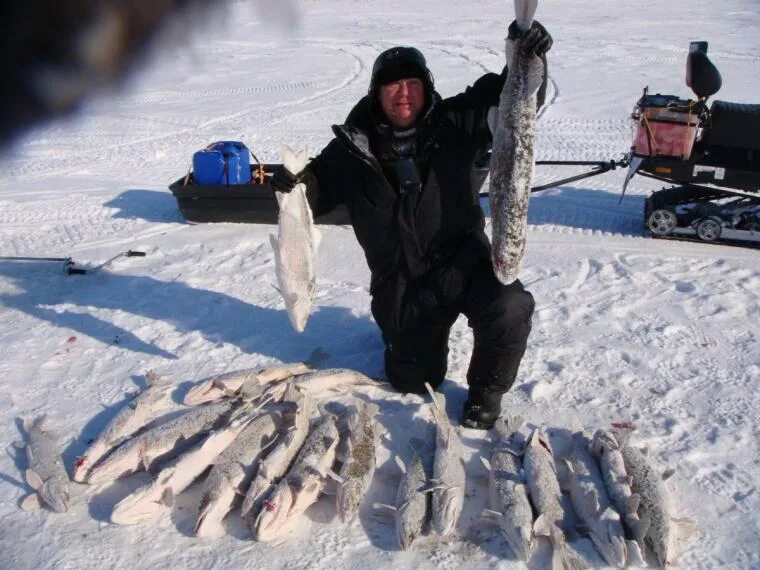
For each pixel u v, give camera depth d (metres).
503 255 3.36
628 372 4.43
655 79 14.05
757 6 24.33
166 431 3.56
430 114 3.67
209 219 7.41
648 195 7.98
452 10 26.75
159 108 13.19
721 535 3.05
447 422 3.49
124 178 9.34
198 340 4.96
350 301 5.54
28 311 5.50
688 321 5.09
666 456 3.58
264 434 3.49
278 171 3.54
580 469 3.31
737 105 6.58
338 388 4.22
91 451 3.55
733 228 6.46
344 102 13.25
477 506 3.29
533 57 3.07
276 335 5.03
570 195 8.02
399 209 3.73
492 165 3.29
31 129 1.07
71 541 3.09
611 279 5.85
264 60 18.05
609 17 23.14
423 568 2.91
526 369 4.49
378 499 3.34
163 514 3.24
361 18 25.36
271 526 3.02
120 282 6.04
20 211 8.12
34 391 4.34
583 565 2.85
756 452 3.61
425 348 4.07
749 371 4.39
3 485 3.49
